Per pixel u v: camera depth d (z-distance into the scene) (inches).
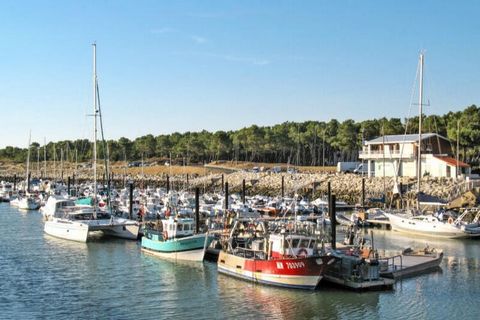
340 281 1631.4
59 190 4997.5
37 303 1534.2
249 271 1732.3
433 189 3732.8
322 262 1585.9
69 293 1636.3
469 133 4672.7
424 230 2640.3
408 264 1844.2
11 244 2468.0
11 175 7829.7
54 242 2516.0
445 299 1537.9
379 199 3705.7
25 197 4466.0
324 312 1429.6
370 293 1589.6
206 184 5654.5
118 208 3257.9
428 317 1393.9
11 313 1443.2
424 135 4655.5
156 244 2164.1
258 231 1973.4
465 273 1836.9
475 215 2869.1
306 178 5044.3
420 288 1647.4
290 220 2359.7
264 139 7706.7
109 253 2240.4
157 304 1515.7
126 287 1699.1
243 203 3686.0
